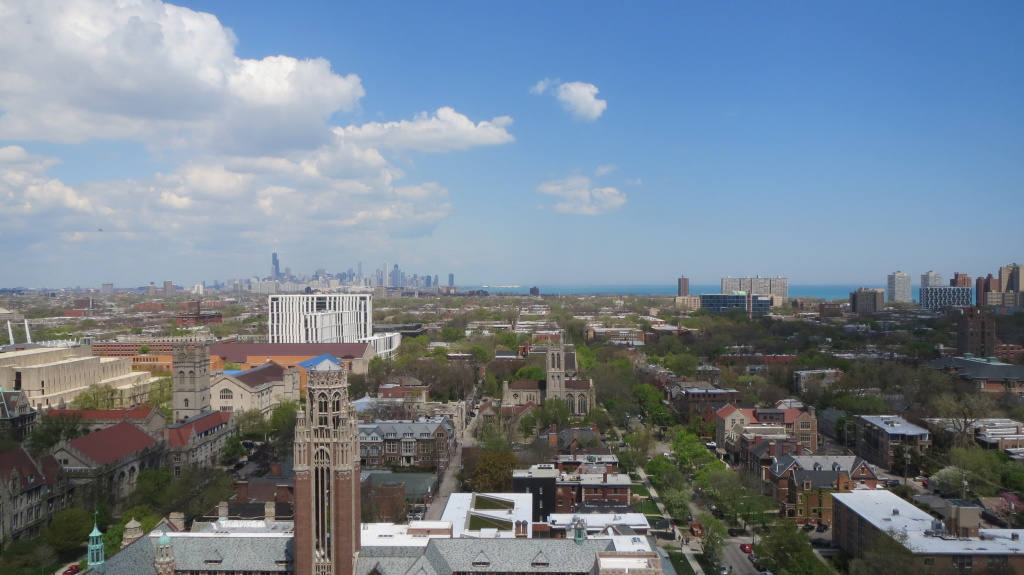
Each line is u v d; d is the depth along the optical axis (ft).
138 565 392.47
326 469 387.75
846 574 536.42
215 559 407.64
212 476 639.76
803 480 638.94
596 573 394.93
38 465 584.81
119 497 640.99
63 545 529.04
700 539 596.70
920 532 516.32
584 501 624.59
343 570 385.29
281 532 459.32
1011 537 507.30
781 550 516.73
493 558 422.00
